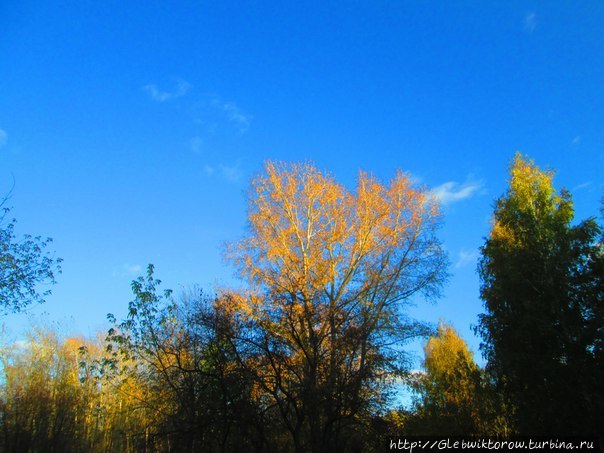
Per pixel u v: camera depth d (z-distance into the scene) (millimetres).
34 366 24547
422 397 29234
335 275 19109
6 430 21344
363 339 15539
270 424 14656
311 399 13672
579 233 19672
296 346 15336
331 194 20969
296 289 16266
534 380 18281
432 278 19000
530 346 18859
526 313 18938
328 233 20250
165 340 16094
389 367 15898
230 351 15055
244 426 14289
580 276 19062
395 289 18781
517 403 19406
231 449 14945
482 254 22672
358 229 20297
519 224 21750
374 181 21422
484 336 20641
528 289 19531
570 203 21578
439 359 33562
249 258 19391
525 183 22438
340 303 17281
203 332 15797
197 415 14984
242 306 16453
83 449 23078
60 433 22484
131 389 17844
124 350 16312
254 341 14906
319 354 15047
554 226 20906
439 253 19625
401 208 20641
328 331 15688
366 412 15234
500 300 20156
